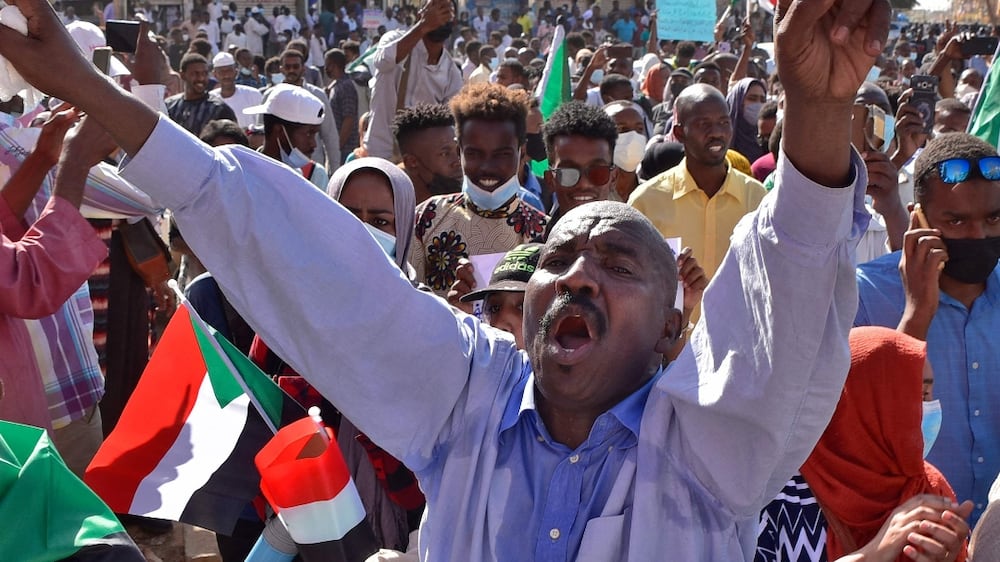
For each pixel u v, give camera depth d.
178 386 3.01
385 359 1.88
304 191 1.83
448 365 1.91
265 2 32.09
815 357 1.62
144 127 1.75
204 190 1.77
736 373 1.67
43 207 4.18
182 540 5.09
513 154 4.71
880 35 1.41
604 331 1.80
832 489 2.68
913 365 2.60
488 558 1.88
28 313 3.49
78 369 4.32
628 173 6.63
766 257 1.60
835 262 1.57
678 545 1.79
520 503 1.89
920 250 3.31
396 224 3.77
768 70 17.81
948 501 2.46
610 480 1.85
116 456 2.97
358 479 3.11
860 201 1.57
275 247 1.80
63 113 3.71
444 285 4.70
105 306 5.30
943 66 9.46
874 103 6.70
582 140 4.91
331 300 1.83
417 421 1.92
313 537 2.07
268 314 1.86
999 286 3.47
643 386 1.92
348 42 18.72
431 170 5.36
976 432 3.40
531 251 3.18
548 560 1.82
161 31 28.83
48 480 2.08
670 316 1.95
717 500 1.80
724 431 1.74
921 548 2.37
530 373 1.99
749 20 11.73
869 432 2.64
